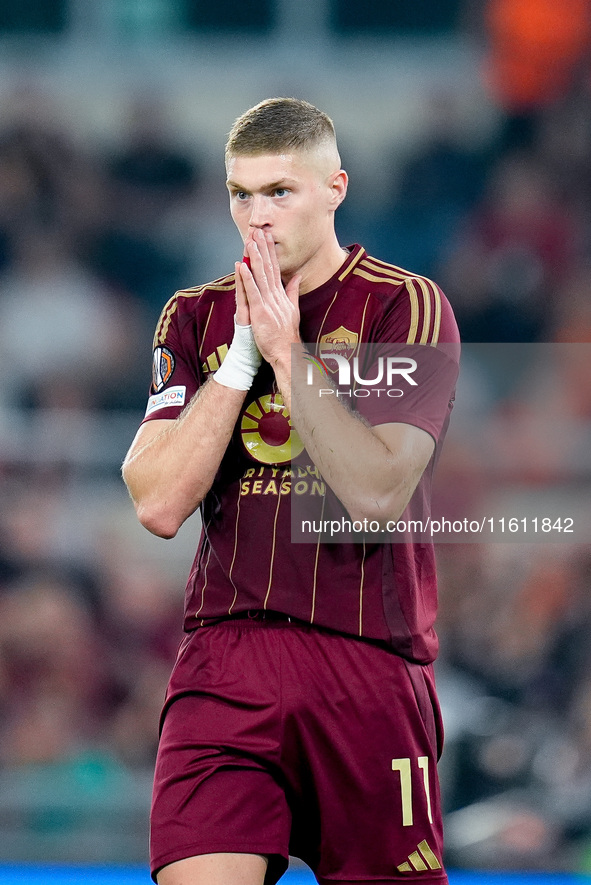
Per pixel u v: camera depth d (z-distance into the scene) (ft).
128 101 111.65
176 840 29.40
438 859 31.42
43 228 101.81
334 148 31.83
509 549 75.15
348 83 114.21
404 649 30.86
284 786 30.86
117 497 79.97
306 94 114.21
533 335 96.94
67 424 81.05
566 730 68.23
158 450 31.14
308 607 30.53
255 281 30.66
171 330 33.45
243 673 30.63
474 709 68.90
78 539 78.64
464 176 106.01
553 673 70.64
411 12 115.44
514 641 71.67
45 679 73.00
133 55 114.83
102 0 115.14
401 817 30.86
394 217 105.29
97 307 98.22
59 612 74.95
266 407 31.40
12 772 68.85
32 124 108.99
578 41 109.60
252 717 30.32
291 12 116.78
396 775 30.73
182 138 111.14
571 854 62.28
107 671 74.33
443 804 64.85
